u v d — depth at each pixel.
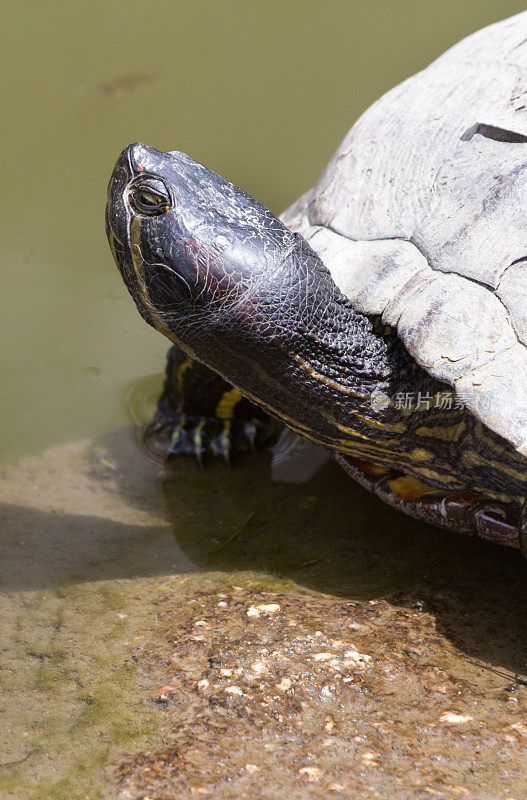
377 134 5.10
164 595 4.06
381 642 3.54
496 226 4.00
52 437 5.68
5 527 4.71
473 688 3.28
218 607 3.87
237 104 9.91
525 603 3.97
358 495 5.20
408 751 2.92
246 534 4.79
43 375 6.29
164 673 3.39
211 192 4.15
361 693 3.21
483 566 4.34
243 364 4.25
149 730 3.07
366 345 4.24
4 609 3.92
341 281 4.36
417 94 5.23
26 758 2.97
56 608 3.95
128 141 9.17
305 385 4.23
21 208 8.27
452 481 4.33
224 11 11.91
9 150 8.98
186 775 2.79
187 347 4.34
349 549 4.60
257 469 5.51
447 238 4.11
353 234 4.57
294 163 8.91
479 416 3.63
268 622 3.68
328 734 3.00
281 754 2.91
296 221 5.22
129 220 4.11
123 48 10.85
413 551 4.54
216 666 3.38
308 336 4.12
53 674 3.43
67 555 4.49
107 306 7.17
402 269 4.16
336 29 11.60
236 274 4.01
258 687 3.23
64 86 9.96
